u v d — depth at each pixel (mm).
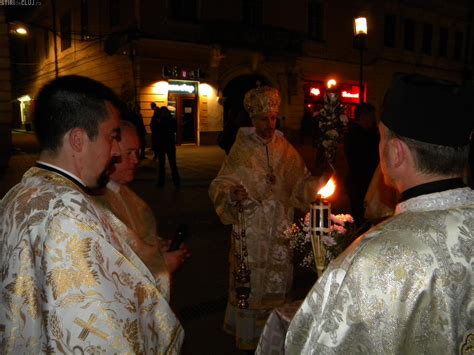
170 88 18188
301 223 2090
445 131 982
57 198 1151
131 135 1945
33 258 1111
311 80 21891
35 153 16531
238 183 2781
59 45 25797
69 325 1072
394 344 906
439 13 26469
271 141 2875
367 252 959
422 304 904
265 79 20703
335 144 1855
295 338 1084
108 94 1279
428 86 994
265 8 19906
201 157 15250
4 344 1083
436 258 921
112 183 1922
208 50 18719
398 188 1087
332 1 22094
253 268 2789
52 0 22688
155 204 7754
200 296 3967
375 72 24000
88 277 1104
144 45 17422
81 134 1221
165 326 1293
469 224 959
